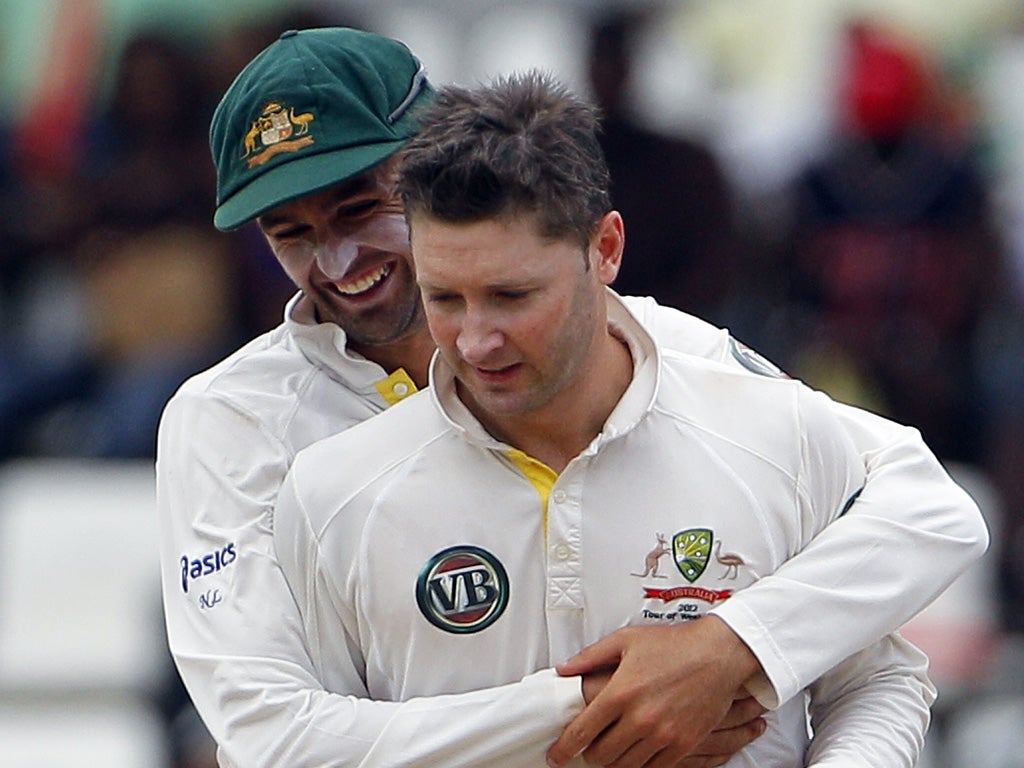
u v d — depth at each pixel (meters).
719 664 10.01
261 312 25.78
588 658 10.06
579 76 26.70
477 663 10.28
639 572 10.19
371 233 11.02
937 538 10.62
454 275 9.56
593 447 10.13
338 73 11.09
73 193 27.81
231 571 10.75
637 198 26.03
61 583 23.12
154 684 21.48
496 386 9.77
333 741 10.18
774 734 10.59
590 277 9.83
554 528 10.16
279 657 10.51
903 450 11.08
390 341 11.33
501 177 9.41
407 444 10.42
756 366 11.65
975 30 32.62
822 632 10.18
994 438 26.11
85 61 28.62
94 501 23.97
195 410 11.30
